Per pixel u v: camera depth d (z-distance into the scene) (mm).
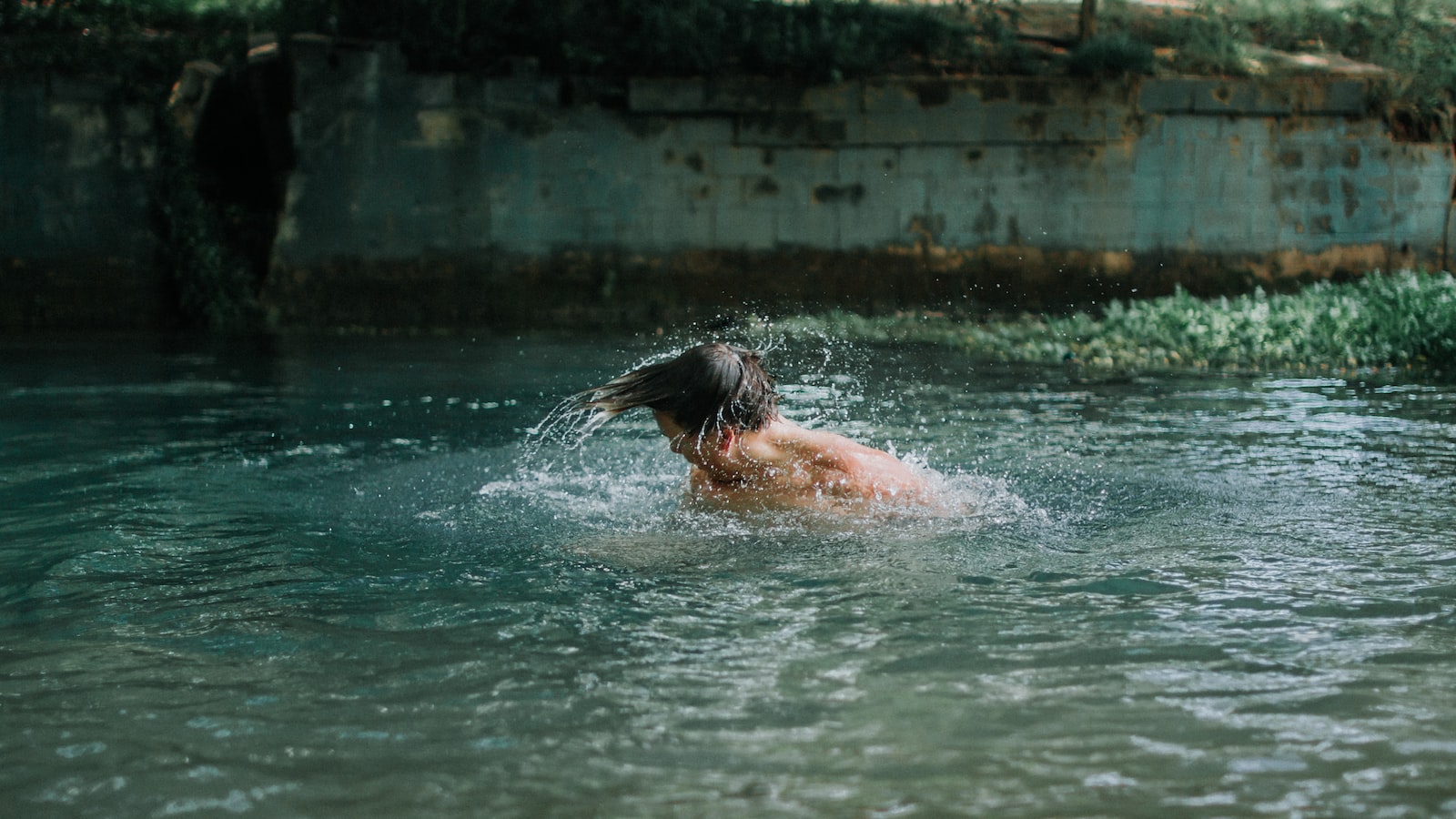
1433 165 14266
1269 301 11469
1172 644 2574
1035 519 3756
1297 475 4516
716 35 13234
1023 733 2107
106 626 2779
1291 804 1830
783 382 7973
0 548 3502
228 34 14531
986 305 13672
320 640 2664
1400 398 7133
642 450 5086
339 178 12859
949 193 13586
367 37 13289
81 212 12719
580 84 13117
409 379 8172
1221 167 13922
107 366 9000
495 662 2510
